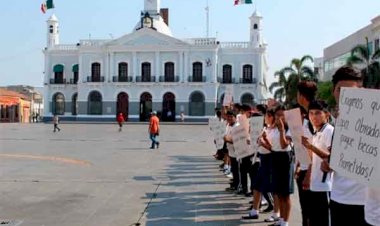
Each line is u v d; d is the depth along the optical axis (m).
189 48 70.50
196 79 70.56
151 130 25.50
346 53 57.22
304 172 6.66
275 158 7.94
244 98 72.19
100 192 11.57
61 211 9.47
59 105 74.75
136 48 70.94
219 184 12.84
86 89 71.81
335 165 4.38
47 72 74.94
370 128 3.95
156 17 79.56
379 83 37.44
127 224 8.45
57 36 75.81
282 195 7.87
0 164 17.09
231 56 72.19
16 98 82.12
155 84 70.75
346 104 4.30
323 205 6.21
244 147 10.20
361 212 4.64
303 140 5.57
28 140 31.28
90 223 8.52
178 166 17.09
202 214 9.20
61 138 33.59
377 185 3.82
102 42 72.62
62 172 15.03
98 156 20.69
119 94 71.62
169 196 11.11
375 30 47.19
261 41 73.06
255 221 8.59
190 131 45.22
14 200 10.48
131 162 18.33
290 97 57.94
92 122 66.12
